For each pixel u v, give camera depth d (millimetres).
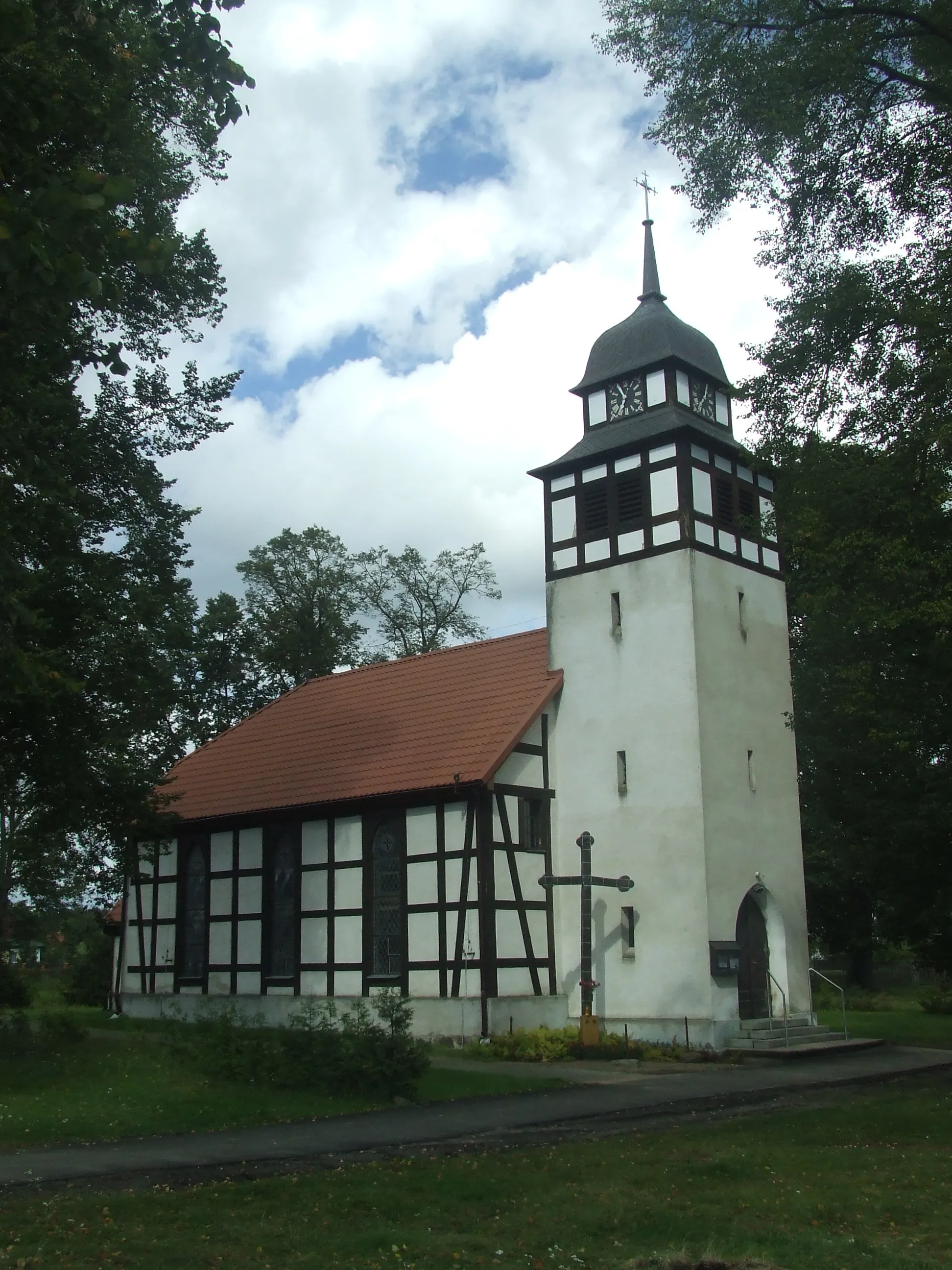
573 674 26500
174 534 22406
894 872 23516
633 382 27109
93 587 19547
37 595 18359
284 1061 16312
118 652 20000
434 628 46156
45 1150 12125
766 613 26734
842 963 47219
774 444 17172
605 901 24891
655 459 25922
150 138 17156
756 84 15383
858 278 16250
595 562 26562
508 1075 18734
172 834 29219
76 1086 15812
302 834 27672
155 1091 15453
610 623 25984
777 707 26359
